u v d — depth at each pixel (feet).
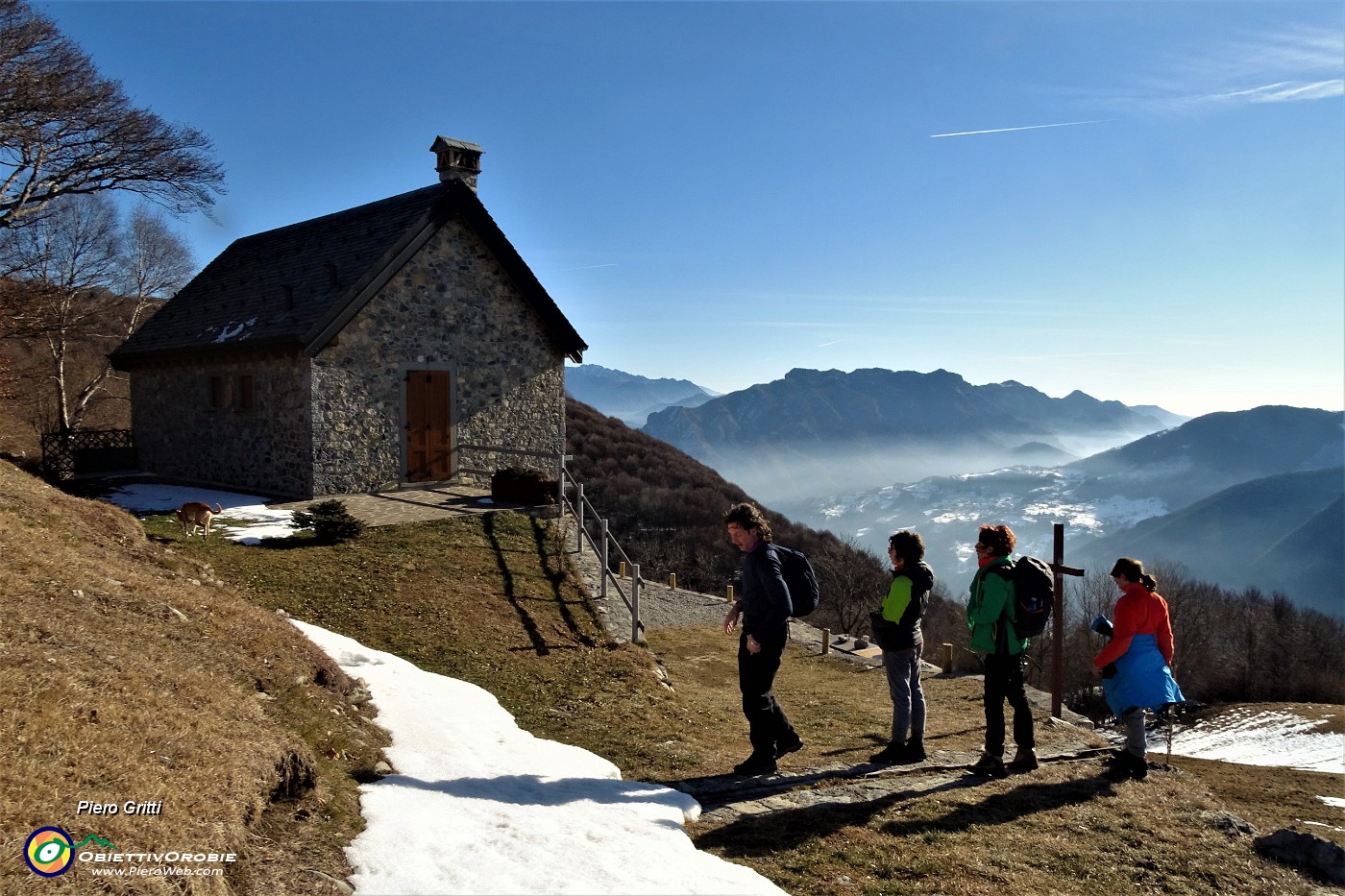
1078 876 16.08
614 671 32.60
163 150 73.56
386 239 57.26
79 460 69.31
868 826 17.56
